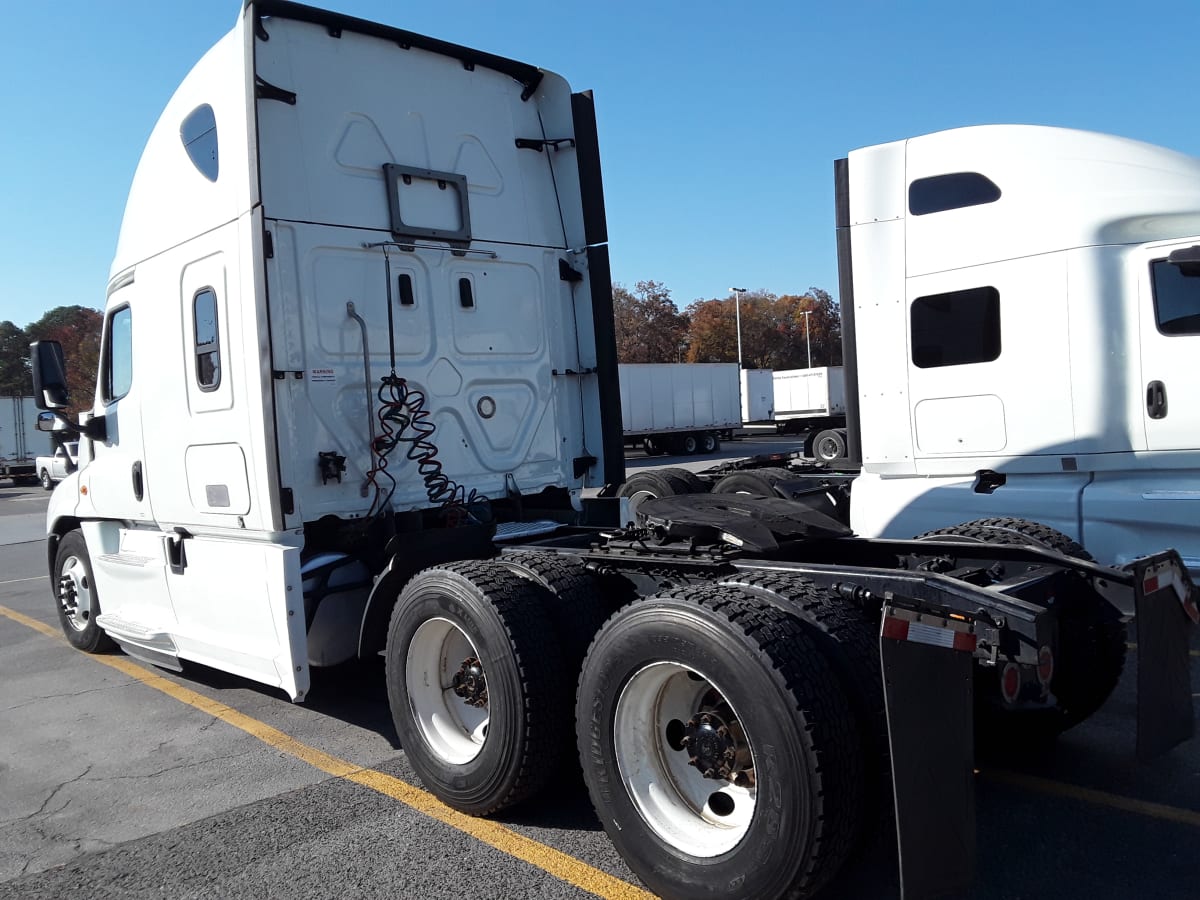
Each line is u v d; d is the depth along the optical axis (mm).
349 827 3996
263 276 4445
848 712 2900
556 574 4039
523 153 5812
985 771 4355
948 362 6711
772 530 3961
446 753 4094
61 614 7613
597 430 5934
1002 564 4156
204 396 4965
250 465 4648
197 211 4961
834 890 3295
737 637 2949
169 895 3477
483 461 5422
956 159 6648
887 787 2930
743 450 38781
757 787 2910
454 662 4215
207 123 4855
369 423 4789
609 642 3348
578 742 3508
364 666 6590
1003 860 3502
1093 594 4012
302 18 4762
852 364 7258
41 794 4570
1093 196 6102
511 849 3730
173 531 5469
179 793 4488
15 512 23625
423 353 5160
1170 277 5863
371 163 5039
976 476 6648
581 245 5922
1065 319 6152
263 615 4637
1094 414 6086
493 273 5539
